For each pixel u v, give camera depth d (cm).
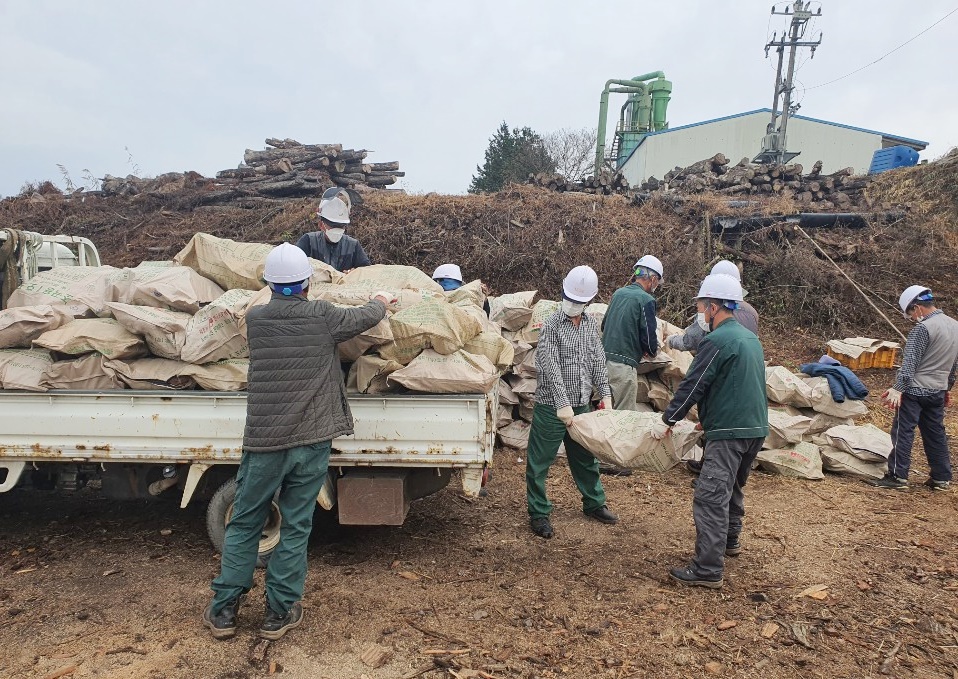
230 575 313
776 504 526
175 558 413
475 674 291
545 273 1173
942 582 387
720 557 374
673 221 1270
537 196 1315
